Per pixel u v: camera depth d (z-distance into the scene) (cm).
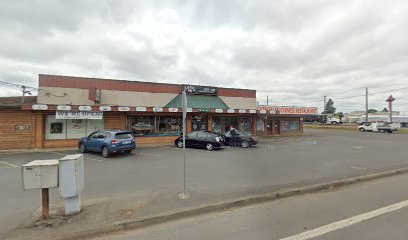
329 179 788
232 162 1152
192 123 2312
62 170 484
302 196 643
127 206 548
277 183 744
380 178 848
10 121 1684
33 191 695
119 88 2070
